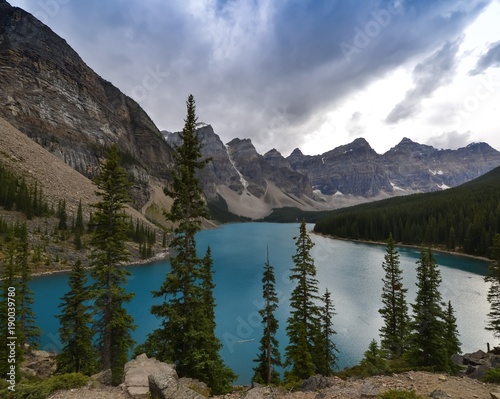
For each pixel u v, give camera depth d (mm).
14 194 89875
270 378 24125
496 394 10875
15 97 165000
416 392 12125
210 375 16891
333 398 11375
